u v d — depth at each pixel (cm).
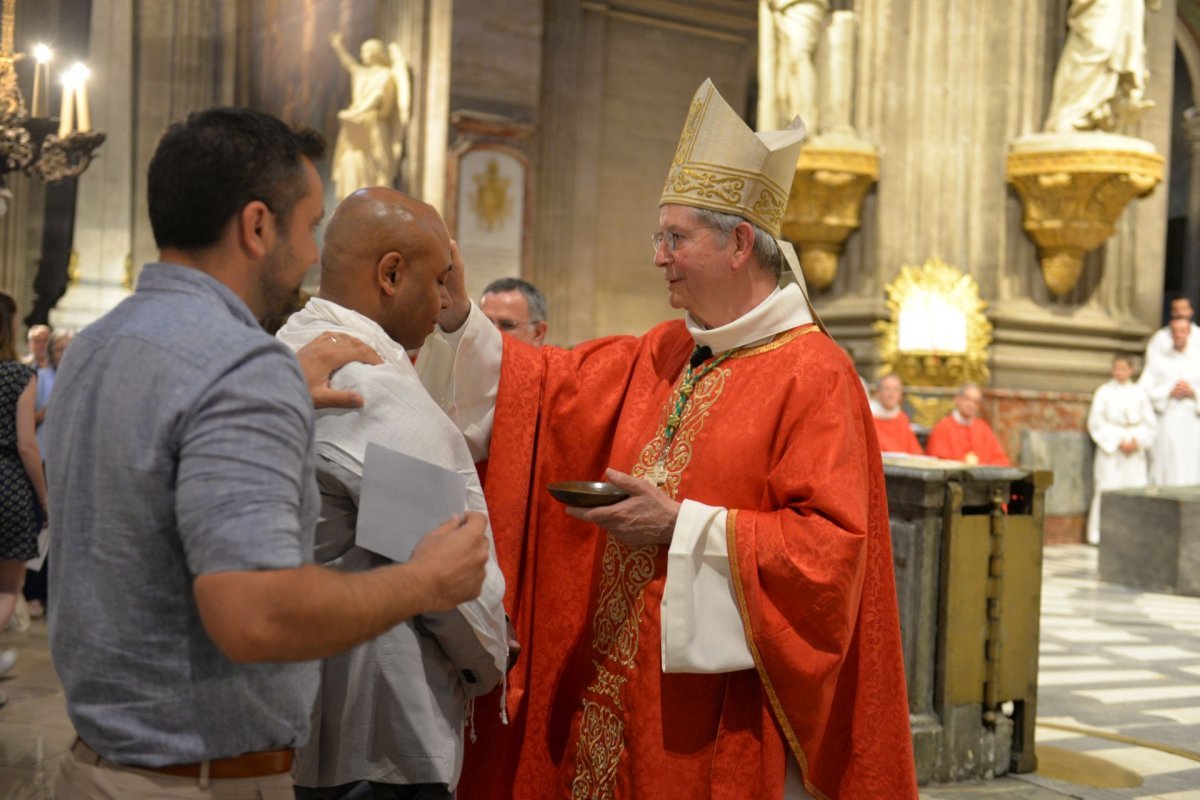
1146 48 1170
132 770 139
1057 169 1014
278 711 144
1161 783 407
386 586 140
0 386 448
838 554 199
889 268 1064
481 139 1390
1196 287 1738
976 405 960
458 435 188
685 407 230
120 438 135
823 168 1035
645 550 225
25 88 1559
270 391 134
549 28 1571
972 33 1063
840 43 1067
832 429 209
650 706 218
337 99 1406
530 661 244
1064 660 612
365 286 191
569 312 1578
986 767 408
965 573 402
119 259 1544
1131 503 867
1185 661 615
